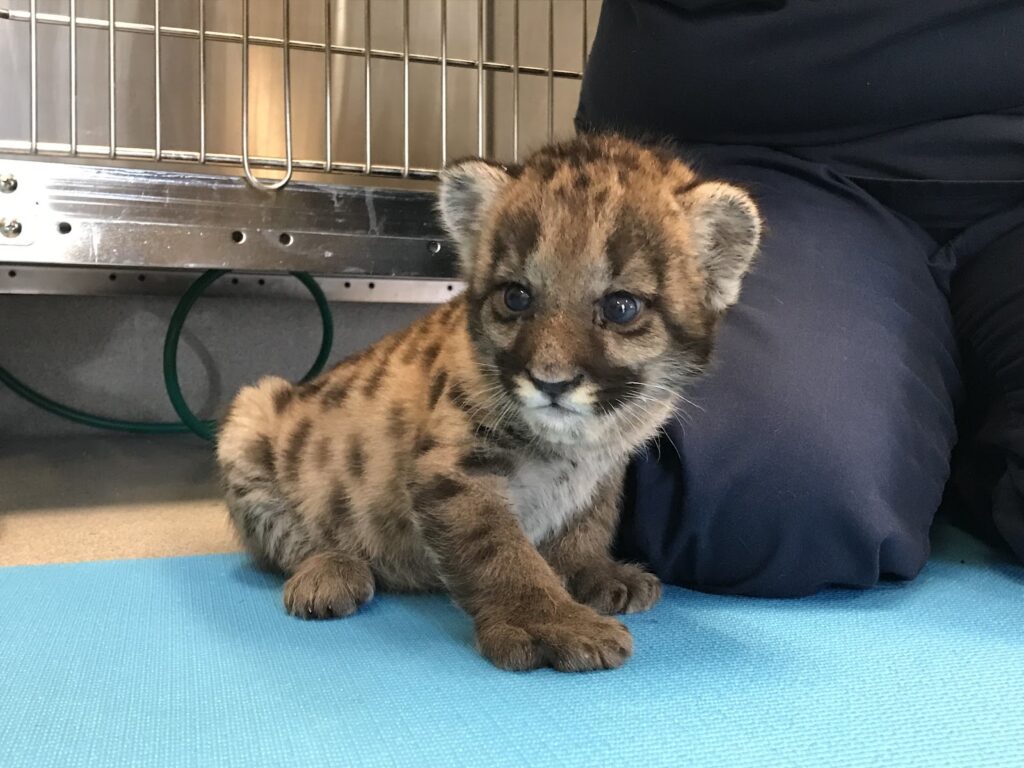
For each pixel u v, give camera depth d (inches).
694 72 19.3
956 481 19.2
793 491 14.9
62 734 10.3
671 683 11.9
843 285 17.3
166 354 30.0
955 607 15.0
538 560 14.1
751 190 17.2
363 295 34.3
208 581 16.7
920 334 17.6
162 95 30.8
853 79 18.7
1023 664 12.6
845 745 10.2
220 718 10.6
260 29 31.0
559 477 15.7
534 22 31.1
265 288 33.4
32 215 19.7
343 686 11.6
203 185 21.2
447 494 14.4
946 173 19.3
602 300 14.0
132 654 12.8
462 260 16.5
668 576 16.6
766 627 14.2
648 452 16.0
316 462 17.3
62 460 28.2
